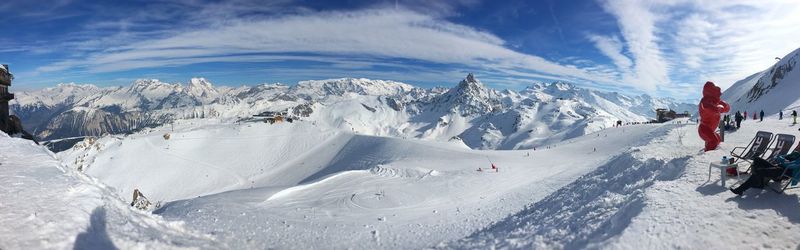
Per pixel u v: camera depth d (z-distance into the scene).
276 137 142.00
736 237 7.95
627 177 16.20
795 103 71.44
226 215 24.81
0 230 7.90
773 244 7.64
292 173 113.00
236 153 128.50
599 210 11.92
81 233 8.72
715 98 15.86
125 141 127.00
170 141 130.12
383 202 33.66
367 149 116.06
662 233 8.48
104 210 10.67
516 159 61.78
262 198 35.66
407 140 115.19
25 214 8.71
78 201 10.11
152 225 12.15
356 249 18.16
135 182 103.12
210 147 130.12
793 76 88.25
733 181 11.06
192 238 12.77
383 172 50.50
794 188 9.73
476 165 57.09
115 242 9.30
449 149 93.88
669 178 13.86
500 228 17.11
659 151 17.69
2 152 13.24
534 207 19.69
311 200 35.06
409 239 19.94
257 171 118.75
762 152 13.09
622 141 62.44
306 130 149.00
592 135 85.06
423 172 49.50
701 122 16.12
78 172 13.34
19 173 11.22
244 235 17.84
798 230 7.99
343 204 32.94
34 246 7.74
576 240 9.95
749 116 85.62
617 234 9.01
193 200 33.88
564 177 32.88
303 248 17.41
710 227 8.41
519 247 10.90
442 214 26.91
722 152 14.72
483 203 29.53
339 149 127.25
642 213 9.63
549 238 10.86
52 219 8.79
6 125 16.44
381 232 21.58
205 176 110.38
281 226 21.97
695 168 13.00
